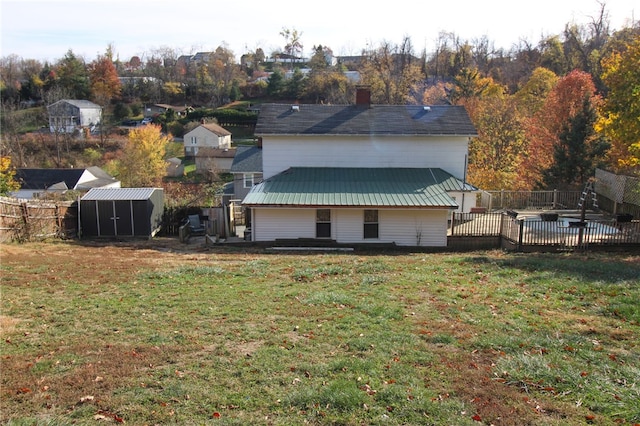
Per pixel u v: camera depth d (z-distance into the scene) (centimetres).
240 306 981
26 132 7731
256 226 2120
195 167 6888
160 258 1694
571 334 770
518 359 668
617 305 909
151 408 563
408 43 8069
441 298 1011
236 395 591
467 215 2148
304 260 1564
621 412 528
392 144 2412
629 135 2292
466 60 8044
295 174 2336
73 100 8538
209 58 12644
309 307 959
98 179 5103
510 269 1284
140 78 10862
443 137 2402
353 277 1253
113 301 1034
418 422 523
